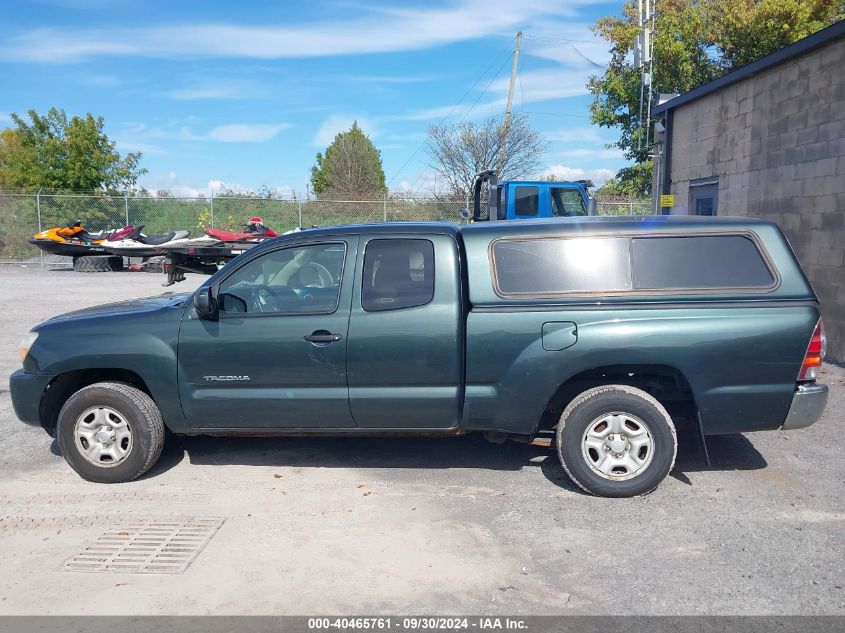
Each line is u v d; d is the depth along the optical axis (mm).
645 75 20234
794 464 5504
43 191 29281
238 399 5094
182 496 5008
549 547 4207
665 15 27000
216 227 25406
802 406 4727
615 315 4754
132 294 15711
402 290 4961
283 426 5133
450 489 5086
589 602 3615
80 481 5301
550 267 4918
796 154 9859
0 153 36312
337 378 4973
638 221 5004
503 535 4367
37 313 12992
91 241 21891
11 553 4207
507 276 4930
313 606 3613
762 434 6223
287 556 4133
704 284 4816
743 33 25516
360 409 5004
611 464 4848
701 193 12961
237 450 5926
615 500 4859
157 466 5590
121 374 5461
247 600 3676
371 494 5012
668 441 4801
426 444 6039
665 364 4715
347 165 46281
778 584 3764
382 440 6145
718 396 4715
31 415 5328
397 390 4957
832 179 9078
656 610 3539
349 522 4570
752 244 4863
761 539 4273
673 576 3861
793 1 24250
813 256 9508
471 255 4969
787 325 4676
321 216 26406
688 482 5172
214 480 5297
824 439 6070
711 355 4680
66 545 4297
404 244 5039
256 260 5172
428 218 26734
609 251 4906
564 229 4973
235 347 5035
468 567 3986
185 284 17953
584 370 4824
